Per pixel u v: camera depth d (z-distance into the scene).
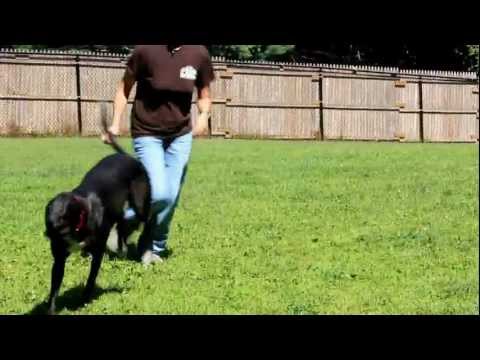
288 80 28.17
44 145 21.05
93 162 16.41
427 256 7.48
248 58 38.75
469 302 5.78
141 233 6.99
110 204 5.82
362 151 21.62
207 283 6.25
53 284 5.26
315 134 28.75
